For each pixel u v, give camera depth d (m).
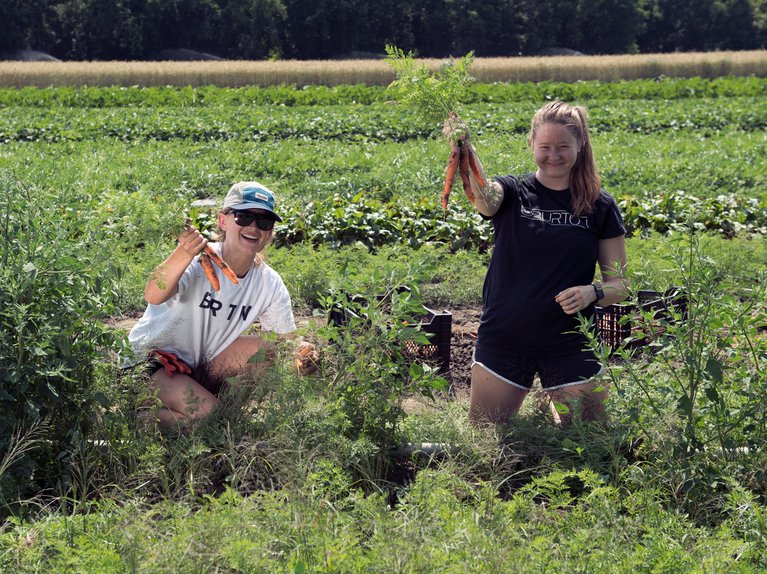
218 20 82.06
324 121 23.91
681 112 26.58
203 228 10.16
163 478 3.72
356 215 10.54
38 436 3.82
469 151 4.41
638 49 104.56
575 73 43.97
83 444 3.81
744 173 15.00
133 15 79.75
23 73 40.75
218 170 15.34
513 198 4.48
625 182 13.94
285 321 4.77
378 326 4.36
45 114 26.39
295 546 3.03
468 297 8.48
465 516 3.26
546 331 4.41
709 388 3.86
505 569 2.86
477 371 4.61
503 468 4.04
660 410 3.94
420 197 12.16
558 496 3.62
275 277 4.74
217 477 3.93
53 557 3.06
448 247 10.19
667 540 3.12
